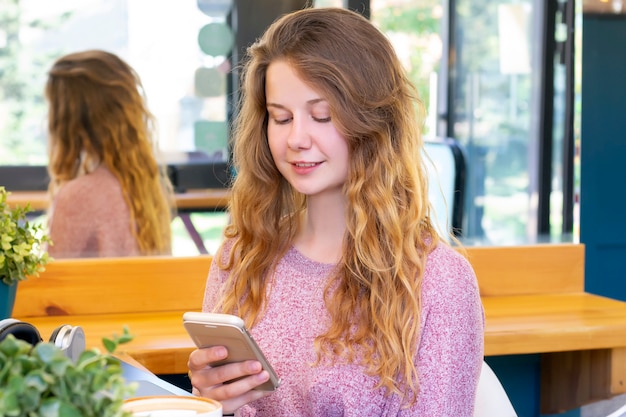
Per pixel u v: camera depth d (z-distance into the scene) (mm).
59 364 591
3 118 2277
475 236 2807
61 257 2295
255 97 1475
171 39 2383
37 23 2281
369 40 1385
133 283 2232
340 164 1382
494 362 2445
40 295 2176
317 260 1458
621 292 2912
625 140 2869
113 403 590
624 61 2848
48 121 2305
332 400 1344
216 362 1218
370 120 1369
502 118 2863
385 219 1383
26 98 2289
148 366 1835
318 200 1458
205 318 1133
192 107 2408
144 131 2367
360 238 1377
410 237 1392
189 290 2268
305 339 1398
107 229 2330
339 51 1353
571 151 2852
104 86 2314
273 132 1396
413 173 1425
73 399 591
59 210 2305
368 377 1348
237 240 1529
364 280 1382
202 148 2418
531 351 2037
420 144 1492
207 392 1209
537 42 2846
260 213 1495
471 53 2842
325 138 1357
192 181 2412
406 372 1333
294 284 1443
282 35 1387
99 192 2320
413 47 2805
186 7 2389
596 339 2080
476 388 1406
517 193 2857
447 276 1375
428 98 2840
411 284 1362
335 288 1411
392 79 1400
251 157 1506
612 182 2873
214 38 2416
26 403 575
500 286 2463
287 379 1386
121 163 2336
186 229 2408
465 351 1367
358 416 1343
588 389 2258
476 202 2834
